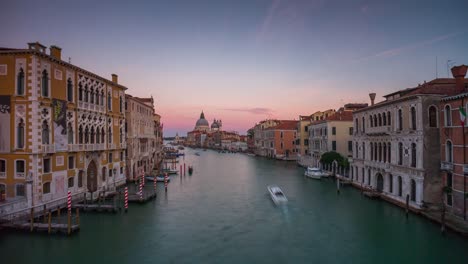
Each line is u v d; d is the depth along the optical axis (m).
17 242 20.56
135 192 37.31
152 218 27.00
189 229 24.09
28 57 24.44
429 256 18.39
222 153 148.62
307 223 25.50
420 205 25.14
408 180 26.98
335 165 49.22
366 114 36.31
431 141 25.03
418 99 25.27
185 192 39.94
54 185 26.50
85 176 31.22
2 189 24.61
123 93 40.91
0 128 24.70
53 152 26.05
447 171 23.89
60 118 27.09
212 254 19.33
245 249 20.11
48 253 19.08
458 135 22.58
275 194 34.66
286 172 60.66
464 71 24.88
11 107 24.62
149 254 19.23
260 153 111.12
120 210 29.09
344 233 22.84
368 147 35.69
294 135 92.81
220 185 45.81
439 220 22.56
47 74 25.95
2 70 24.77
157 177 49.78
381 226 23.84
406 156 27.42
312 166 62.06
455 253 18.56
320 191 38.75
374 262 17.97
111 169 37.62
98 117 34.09
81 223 24.98
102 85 35.16
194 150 189.38
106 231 23.27
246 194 38.56
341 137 52.53
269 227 24.61
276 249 20.11
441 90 25.53
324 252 19.53
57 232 22.19
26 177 24.28
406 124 27.30
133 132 46.59
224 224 25.42
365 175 36.94
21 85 24.75
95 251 19.53
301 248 20.22
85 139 31.70
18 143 24.66
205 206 31.78
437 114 25.08
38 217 23.91
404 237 21.36
